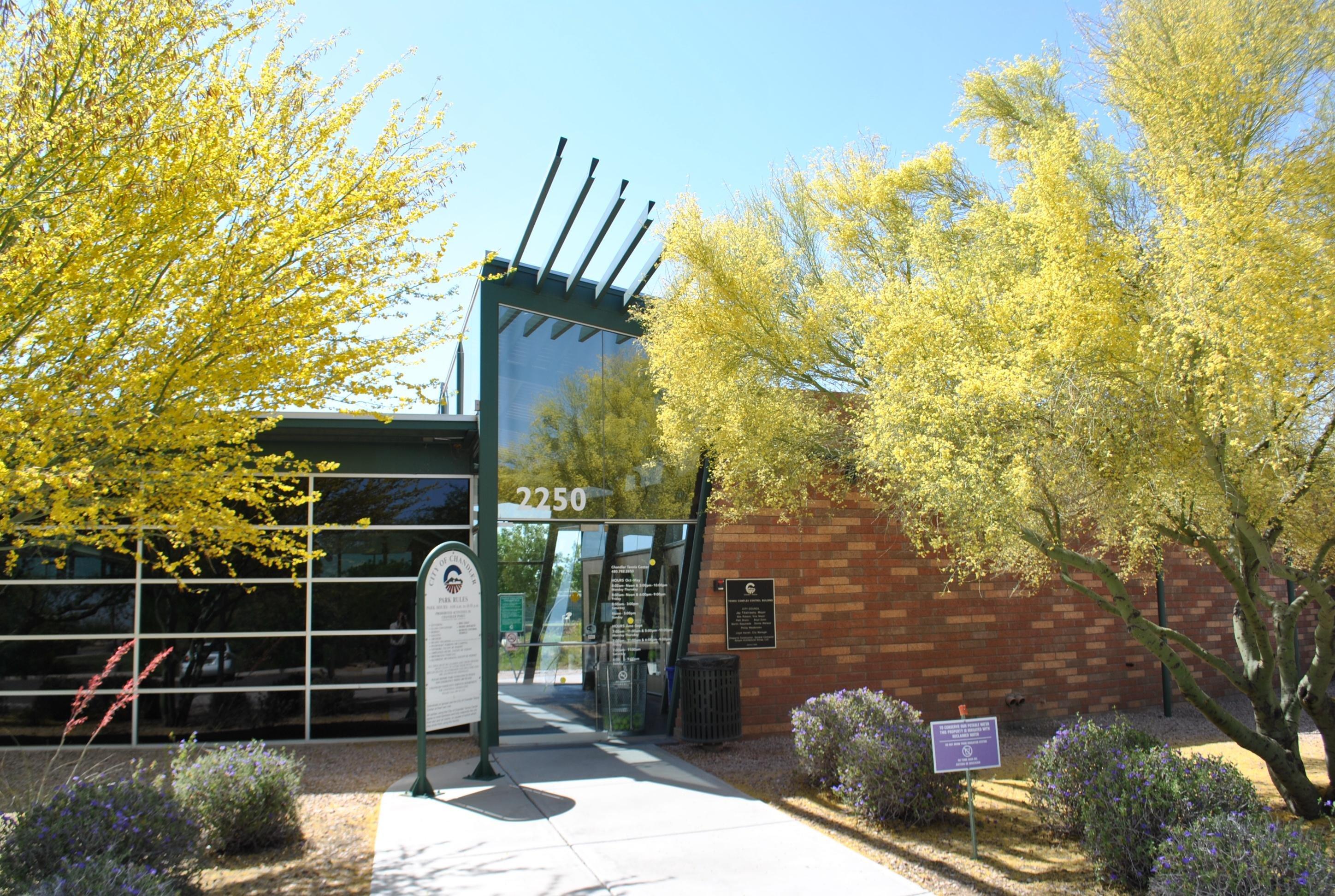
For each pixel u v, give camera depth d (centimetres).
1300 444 662
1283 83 581
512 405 1113
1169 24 616
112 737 1055
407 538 1152
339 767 936
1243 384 532
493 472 1082
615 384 1178
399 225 604
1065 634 1300
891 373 737
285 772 657
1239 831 498
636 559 1157
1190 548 820
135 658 1070
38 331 530
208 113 520
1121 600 714
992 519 665
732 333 946
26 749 1020
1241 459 625
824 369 1019
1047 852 638
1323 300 496
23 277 489
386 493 1159
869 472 926
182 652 1080
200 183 524
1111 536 831
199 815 605
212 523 552
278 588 1114
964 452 653
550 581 1121
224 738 1072
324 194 586
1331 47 570
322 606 1118
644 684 1129
